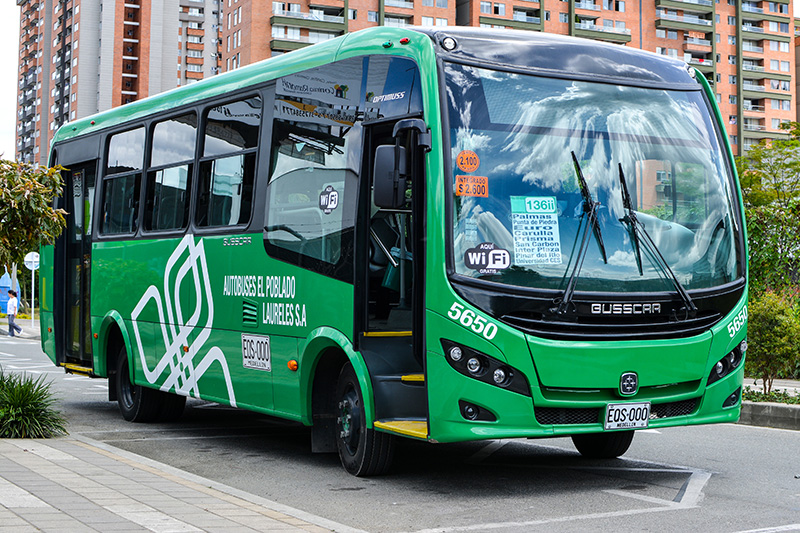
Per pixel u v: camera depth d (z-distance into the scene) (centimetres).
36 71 14588
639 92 834
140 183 1255
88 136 1421
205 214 1094
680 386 785
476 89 778
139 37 12888
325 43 937
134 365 1261
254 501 716
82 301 1409
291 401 916
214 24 16800
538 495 784
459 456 998
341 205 859
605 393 755
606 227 777
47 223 1134
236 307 1016
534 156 777
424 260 760
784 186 3247
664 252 791
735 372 817
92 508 656
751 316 1352
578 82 813
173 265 1149
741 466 926
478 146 763
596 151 796
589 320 753
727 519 689
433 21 9950
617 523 677
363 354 825
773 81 12038
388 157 742
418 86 788
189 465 972
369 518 705
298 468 945
